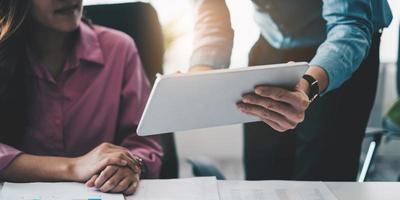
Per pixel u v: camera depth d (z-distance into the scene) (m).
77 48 1.33
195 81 0.87
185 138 2.71
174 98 0.90
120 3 1.54
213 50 1.40
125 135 1.38
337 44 1.20
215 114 1.00
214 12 1.43
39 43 1.30
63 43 1.32
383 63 2.37
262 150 1.81
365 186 1.08
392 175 2.41
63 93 1.32
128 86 1.38
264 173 1.83
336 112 1.60
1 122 1.26
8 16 1.18
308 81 1.06
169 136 1.58
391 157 2.51
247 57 1.91
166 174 1.58
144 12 1.53
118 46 1.41
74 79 1.34
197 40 1.45
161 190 1.04
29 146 1.32
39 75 1.29
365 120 1.62
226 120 1.04
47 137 1.32
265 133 1.78
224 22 1.43
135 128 1.36
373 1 1.33
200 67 1.40
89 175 1.05
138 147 1.33
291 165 1.77
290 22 1.54
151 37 1.53
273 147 1.78
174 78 0.86
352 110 1.59
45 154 1.33
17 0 1.17
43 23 1.24
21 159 1.11
